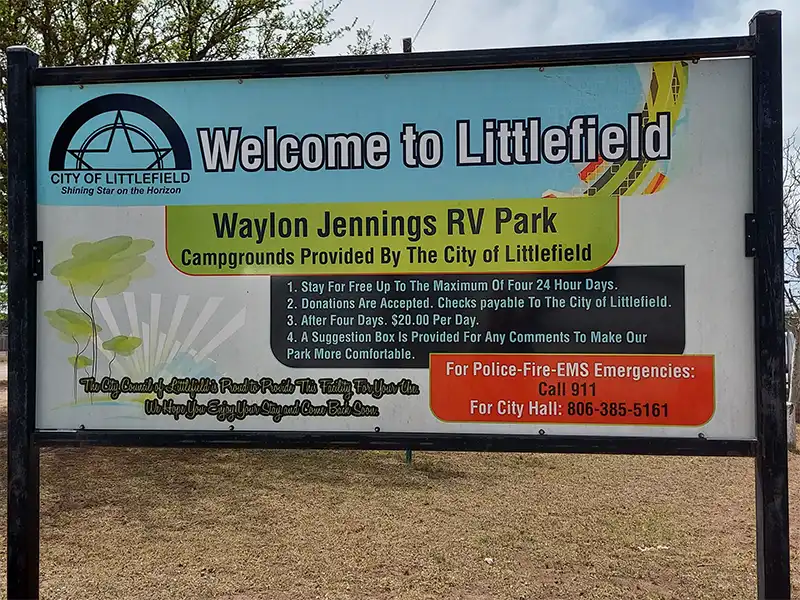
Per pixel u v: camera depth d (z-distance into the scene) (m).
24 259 2.99
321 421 2.96
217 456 7.45
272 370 2.98
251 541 4.68
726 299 2.75
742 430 2.73
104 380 3.03
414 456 7.64
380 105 2.94
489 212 2.88
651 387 2.79
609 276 2.82
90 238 3.05
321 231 2.97
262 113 2.99
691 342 2.77
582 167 2.84
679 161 2.78
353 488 6.17
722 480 6.75
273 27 9.55
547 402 2.85
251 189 3.00
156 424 3.02
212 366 3.00
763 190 2.66
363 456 7.59
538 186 2.86
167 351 3.02
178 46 8.93
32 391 3.00
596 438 2.77
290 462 7.22
